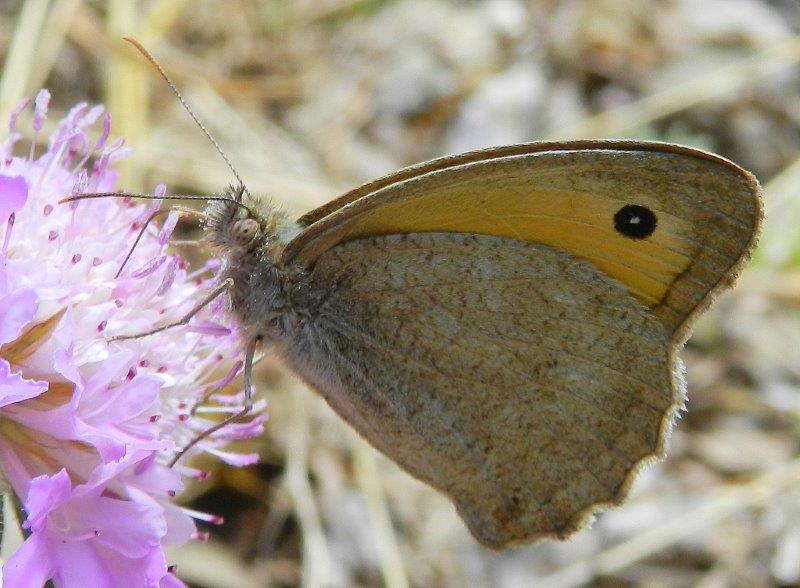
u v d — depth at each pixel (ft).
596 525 0.54
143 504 0.38
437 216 0.41
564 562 0.54
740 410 0.57
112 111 0.55
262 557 0.52
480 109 0.66
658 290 0.41
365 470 0.53
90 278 0.40
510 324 0.42
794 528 0.54
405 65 0.66
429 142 0.64
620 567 0.53
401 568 0.52
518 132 0.65
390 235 0.41
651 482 0.56
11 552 0.39
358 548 0.53
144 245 0.41
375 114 0.64
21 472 0.39
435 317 0.42
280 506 0.52
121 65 0.56
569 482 0.42
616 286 0.41
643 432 0.41
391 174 0.42
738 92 0.67
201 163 0.57
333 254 0.41
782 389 0.58
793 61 0.64
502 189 0.40
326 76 0.64
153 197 0.40
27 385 0.37
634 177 0.40
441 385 0.42
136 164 0.55
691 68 0.69
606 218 0.40
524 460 0.42
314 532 0.52
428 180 0.40
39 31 0.54
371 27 0.68
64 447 0.39
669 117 0.66
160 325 0.40
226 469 0.52
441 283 0.42
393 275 0.42
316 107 0.63
